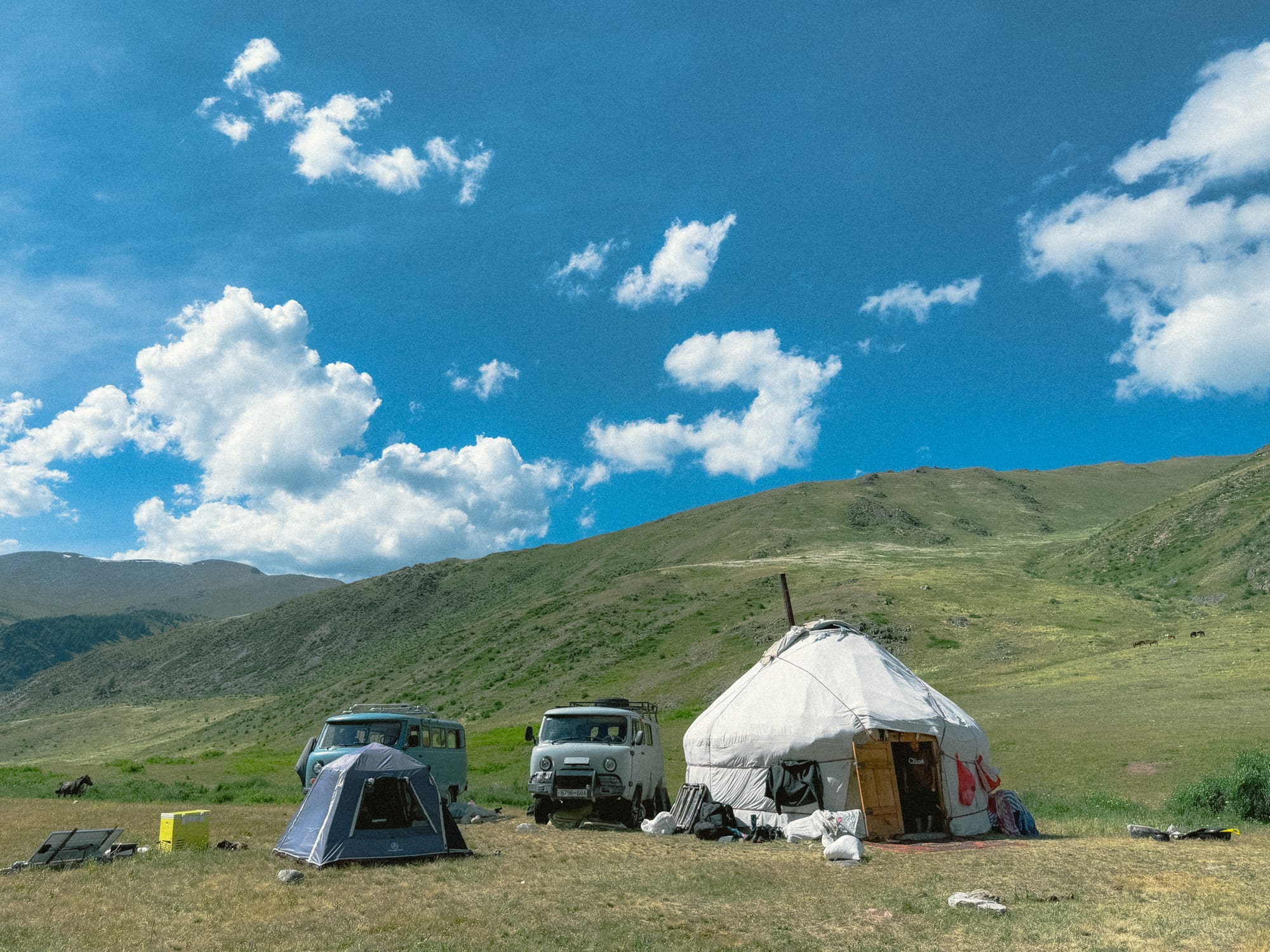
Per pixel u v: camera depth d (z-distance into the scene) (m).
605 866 11.81
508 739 47.12
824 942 7.73
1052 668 45.84
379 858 11.70
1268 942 7.42
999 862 11.97
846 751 15.98
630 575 104.62
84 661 186.88
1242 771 17.80
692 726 19.05
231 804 23.73
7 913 8.56
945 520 142.75
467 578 165.12
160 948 7.37
